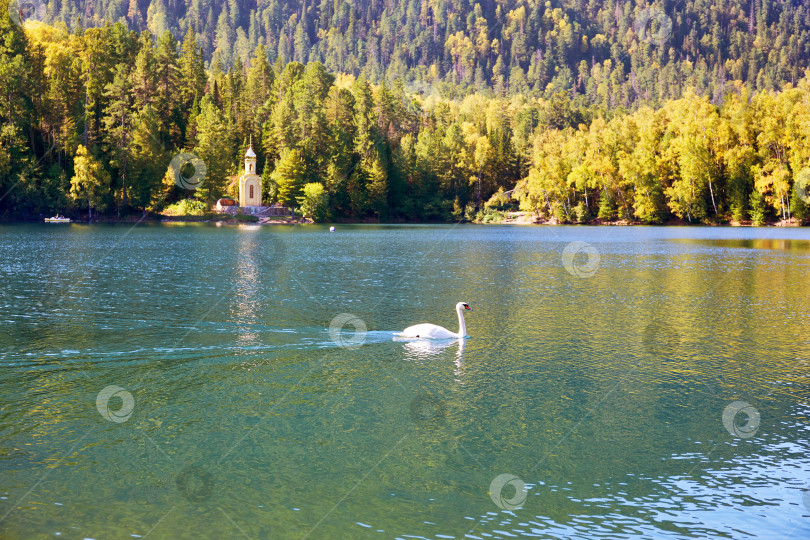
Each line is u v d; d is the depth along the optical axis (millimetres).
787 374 20125
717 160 136875
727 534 11117
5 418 15578
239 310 30031
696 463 13711
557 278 44906
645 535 11086
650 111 155250
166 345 22656
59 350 21750
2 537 10562
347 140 158500
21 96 129125
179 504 11766
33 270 45812
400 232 113688
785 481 12945
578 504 12039
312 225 136875
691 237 98188
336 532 11000
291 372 19703
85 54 154500
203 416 15938
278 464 13414
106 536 10719
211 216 132750
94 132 135750
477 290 38312
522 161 184625
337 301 33312
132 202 129875
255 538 10781
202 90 177250
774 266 53344
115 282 39906
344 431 15148
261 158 158000
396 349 22750
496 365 20844
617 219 149375
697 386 18891
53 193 123125
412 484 12688
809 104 126125
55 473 12836
